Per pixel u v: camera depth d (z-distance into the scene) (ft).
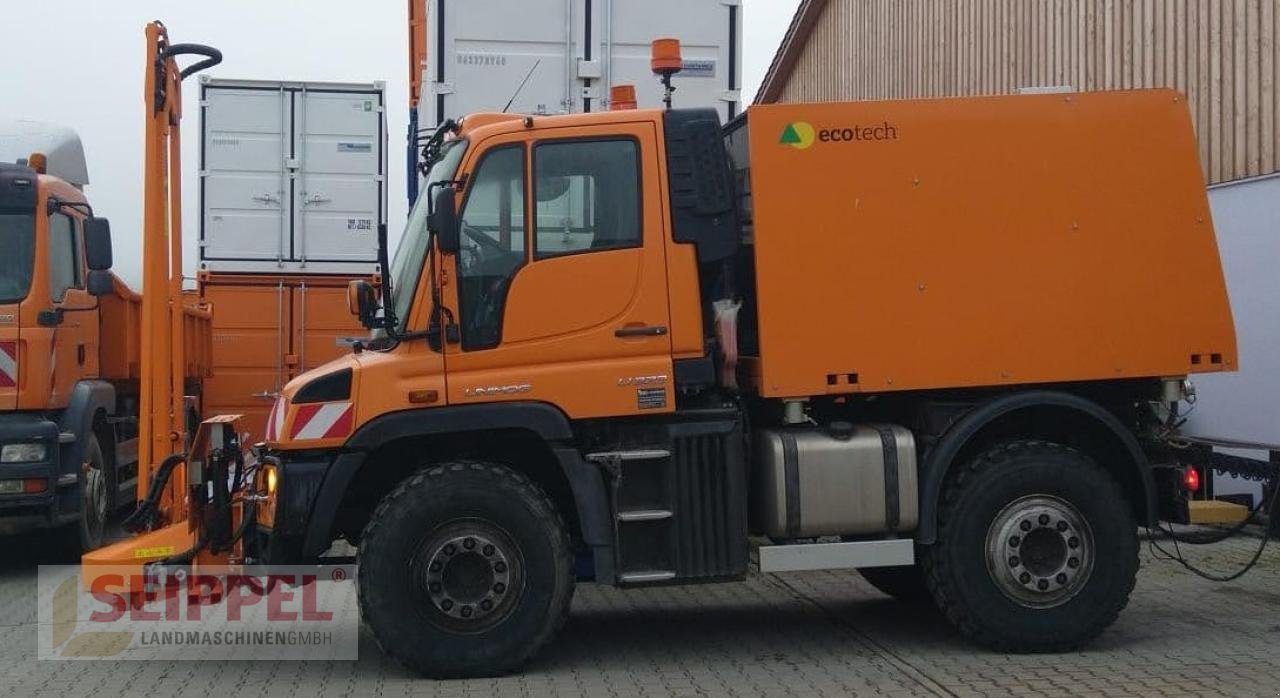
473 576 22.45
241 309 52.19
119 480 40.88
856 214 23.41
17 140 40.34
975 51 57.62
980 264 23.61
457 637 22.31
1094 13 46.85
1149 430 25.03
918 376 23.40
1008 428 24.82
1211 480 25.41
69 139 42.04
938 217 23.57
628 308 23.04
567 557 22.66
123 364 40.91
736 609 28.81
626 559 22.80
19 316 34.14
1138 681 21.81
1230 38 39.27
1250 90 38.40
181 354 30.35
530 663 23.56
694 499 22.94
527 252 22.91
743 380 24.21
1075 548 23.50
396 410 22.59
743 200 24.32
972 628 23.52
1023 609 23.48
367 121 53.83
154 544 24.22
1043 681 21.83
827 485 23.27
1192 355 23.95
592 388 22.77
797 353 23.16
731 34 34.47
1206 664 22.95
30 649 25.41
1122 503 23.61
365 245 53.83
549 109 33.83
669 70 25.05
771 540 23.81
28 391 34.12
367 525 22.91
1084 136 23.93
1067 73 48.88
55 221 35.55
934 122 23.66
